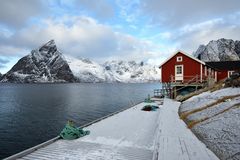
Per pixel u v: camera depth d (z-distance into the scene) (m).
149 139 11.68
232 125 9.63
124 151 9.85
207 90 23.59
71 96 85.25
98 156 9.23
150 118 17.69
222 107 12.84
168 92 35.56
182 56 33.88
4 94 96.31
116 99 72.25
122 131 13.34
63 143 11.01
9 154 20.56
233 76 19.52
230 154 7.39
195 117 13.19
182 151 7.93
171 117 14.81
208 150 8.09
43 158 9.00
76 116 39.97
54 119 37.16
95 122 16.06
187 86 32.44
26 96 85.00
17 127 31.36
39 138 25.92
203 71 32.62
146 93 105.69
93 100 68.69
